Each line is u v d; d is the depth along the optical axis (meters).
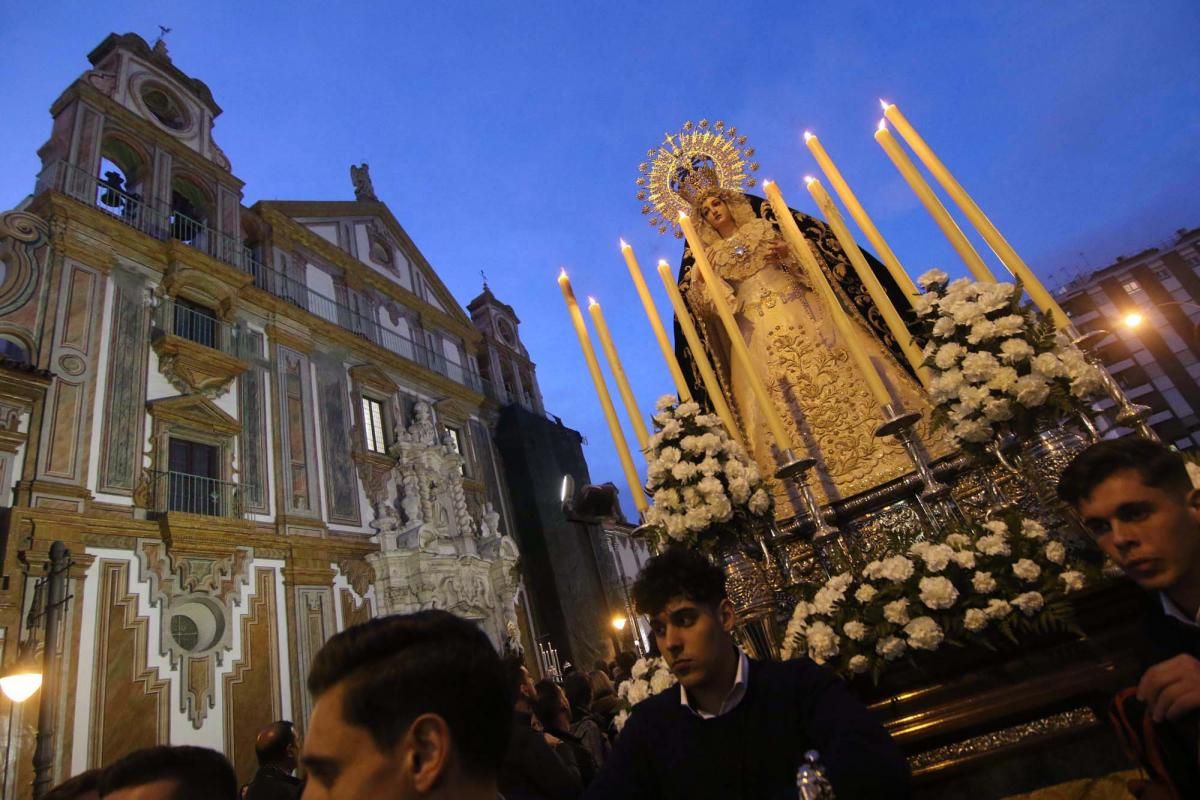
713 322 4.66
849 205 3.57
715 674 1.73
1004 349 2.63
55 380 9.55
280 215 16.11
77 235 10.81
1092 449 1.47
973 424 2.65
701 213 4.75
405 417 16.88
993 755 2.12
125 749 8.48
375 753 0.80
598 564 19.80
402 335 18.83
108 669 8.64
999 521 2.47
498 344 23.98
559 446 21.83
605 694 5.74
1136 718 1.22
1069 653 2.14
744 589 3.11
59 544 8.36
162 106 14.56
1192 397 33.03
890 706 2.35
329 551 12.57
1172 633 1.35
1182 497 1.35
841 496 3.68
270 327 13.80
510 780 2.48
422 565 13.95
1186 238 34.97
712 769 1.63
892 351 3.87
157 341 11.25
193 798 1.47
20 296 9.76
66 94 12.27
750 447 4.20
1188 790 1.08
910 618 2.35
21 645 7.89
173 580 9.82
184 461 11.02
